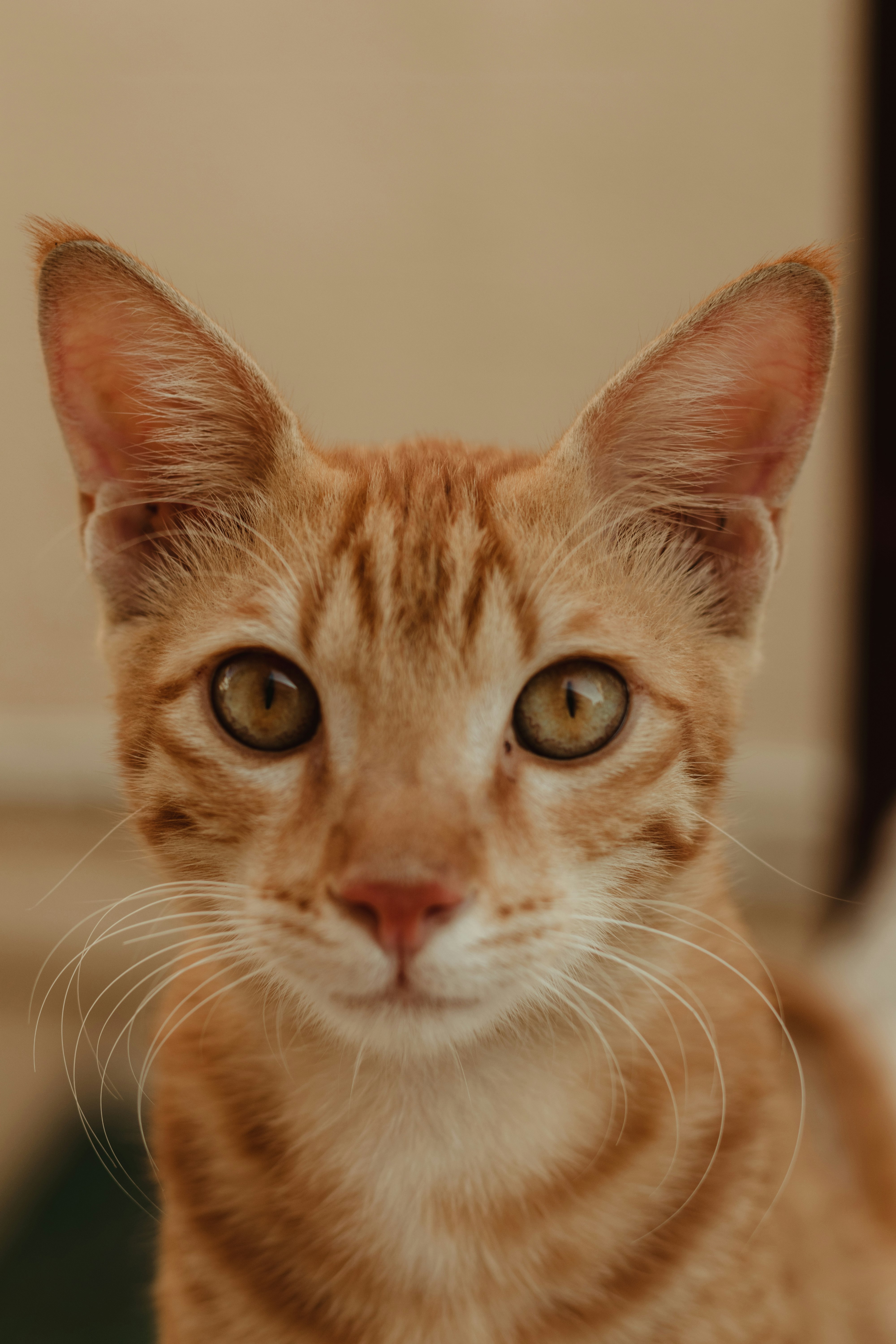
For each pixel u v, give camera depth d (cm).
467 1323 29
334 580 28
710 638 30
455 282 54
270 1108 30
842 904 53
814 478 52
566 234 53
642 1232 29
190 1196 29
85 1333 42
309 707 28
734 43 49
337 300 55
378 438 57
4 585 57
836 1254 33
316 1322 29
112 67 52
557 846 27
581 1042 29
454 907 26
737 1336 28
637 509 30
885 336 49
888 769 54
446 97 51
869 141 49
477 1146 29
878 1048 39
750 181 51
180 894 28
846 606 53
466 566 28
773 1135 30
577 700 28
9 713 59
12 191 54
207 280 55
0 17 51
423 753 27
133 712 29
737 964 31
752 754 55
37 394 54
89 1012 33
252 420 29
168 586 29
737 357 28
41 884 56
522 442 56
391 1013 27
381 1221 29
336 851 26
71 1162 50
